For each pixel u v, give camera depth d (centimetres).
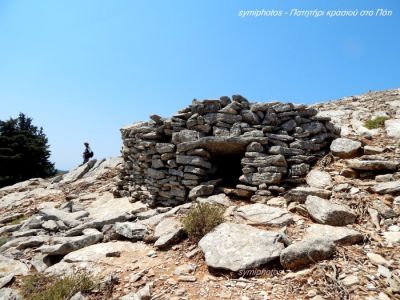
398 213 542
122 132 1120
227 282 437
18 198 1453
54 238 711
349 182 665
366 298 363
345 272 413
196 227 575
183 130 859
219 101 859
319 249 446
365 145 823
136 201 976
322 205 572
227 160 913
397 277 391
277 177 713
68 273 527
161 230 629
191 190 794
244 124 813
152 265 519
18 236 834
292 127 802
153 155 911
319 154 794
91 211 993
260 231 524
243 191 736
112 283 477
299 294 391
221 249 493
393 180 634
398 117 1109
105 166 1603
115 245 618
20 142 3328
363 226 530
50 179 1859
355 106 1462
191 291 430
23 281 544
